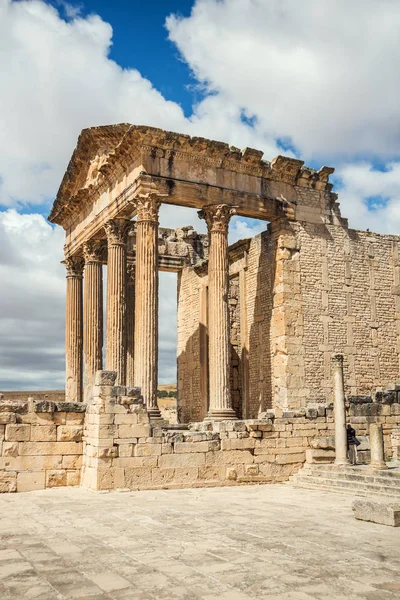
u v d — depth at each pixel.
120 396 23.12
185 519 16.64
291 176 34.38
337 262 35.03
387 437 29.17
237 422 25.45
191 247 47.41
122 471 22.77
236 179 32.78
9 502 20.08
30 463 23.19
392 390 30.02
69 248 42.22
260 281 35.81
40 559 12.08
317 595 9.57
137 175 30.64
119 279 33.66
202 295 43.34
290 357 32.53
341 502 19.91
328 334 33.91
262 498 20.95
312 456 26.34
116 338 33.06
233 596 9.55
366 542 13.44
